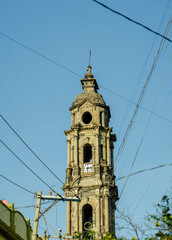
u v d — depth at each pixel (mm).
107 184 81375
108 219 78625
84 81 93812
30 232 53281
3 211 46594
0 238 44750
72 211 79625
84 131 86500
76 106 89000
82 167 83250
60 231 52281
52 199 43375
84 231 78062
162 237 31844
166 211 32094
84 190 81188
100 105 88938
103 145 85688
